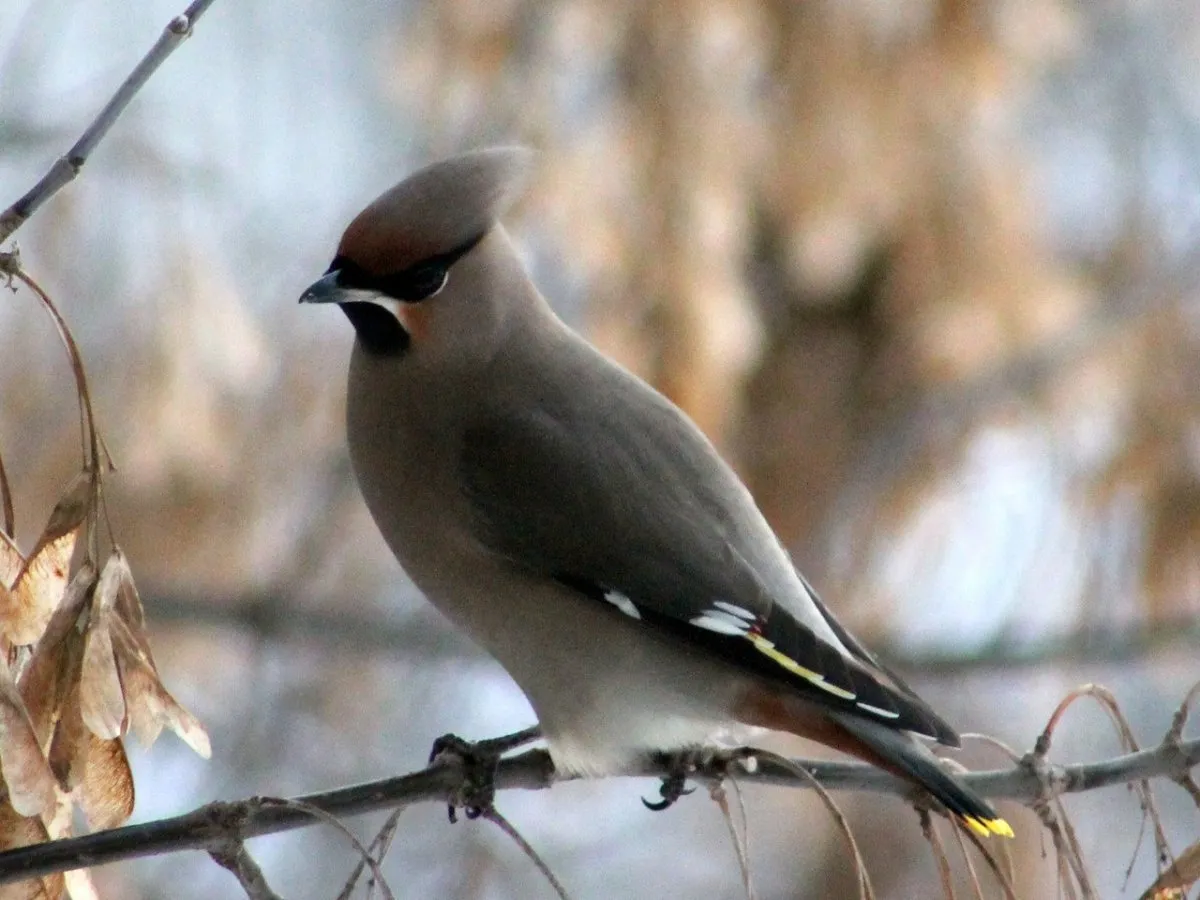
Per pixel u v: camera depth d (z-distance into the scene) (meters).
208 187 12.67
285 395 13.51
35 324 12.31
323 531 13.66
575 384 8.53
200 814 6.72
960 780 7.52
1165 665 13.57
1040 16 12.50
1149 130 14.30
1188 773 7.51
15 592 6.64
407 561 8.59
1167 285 13.62
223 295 12.55
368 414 8.45
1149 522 13.24
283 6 14.12
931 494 13.66
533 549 8.25
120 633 6.65
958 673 13.85
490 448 8.31
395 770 14.09
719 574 8.25
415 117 12.91
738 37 11.95
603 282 11.95
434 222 8.16
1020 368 13.38
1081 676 14.48
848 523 13.74
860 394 13.48
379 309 8.23
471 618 8.48
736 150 11.95
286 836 13.89
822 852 14.46
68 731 6.55
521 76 12.02
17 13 13.52
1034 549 13.63
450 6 12.18
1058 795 7.55
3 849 6.57
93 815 6.62
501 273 8.45
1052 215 13.60
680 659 8.16
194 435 12.58
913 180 12.51
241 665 13.94
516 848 14.29
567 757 8.30
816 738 8.00
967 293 12.97
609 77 11.97
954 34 12.29
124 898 13.05
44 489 12.29
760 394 13.53
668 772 8.25
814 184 12.17
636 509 8.29
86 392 6.78
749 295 12.64
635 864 14.55
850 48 12.16
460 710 14.45
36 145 12.43
